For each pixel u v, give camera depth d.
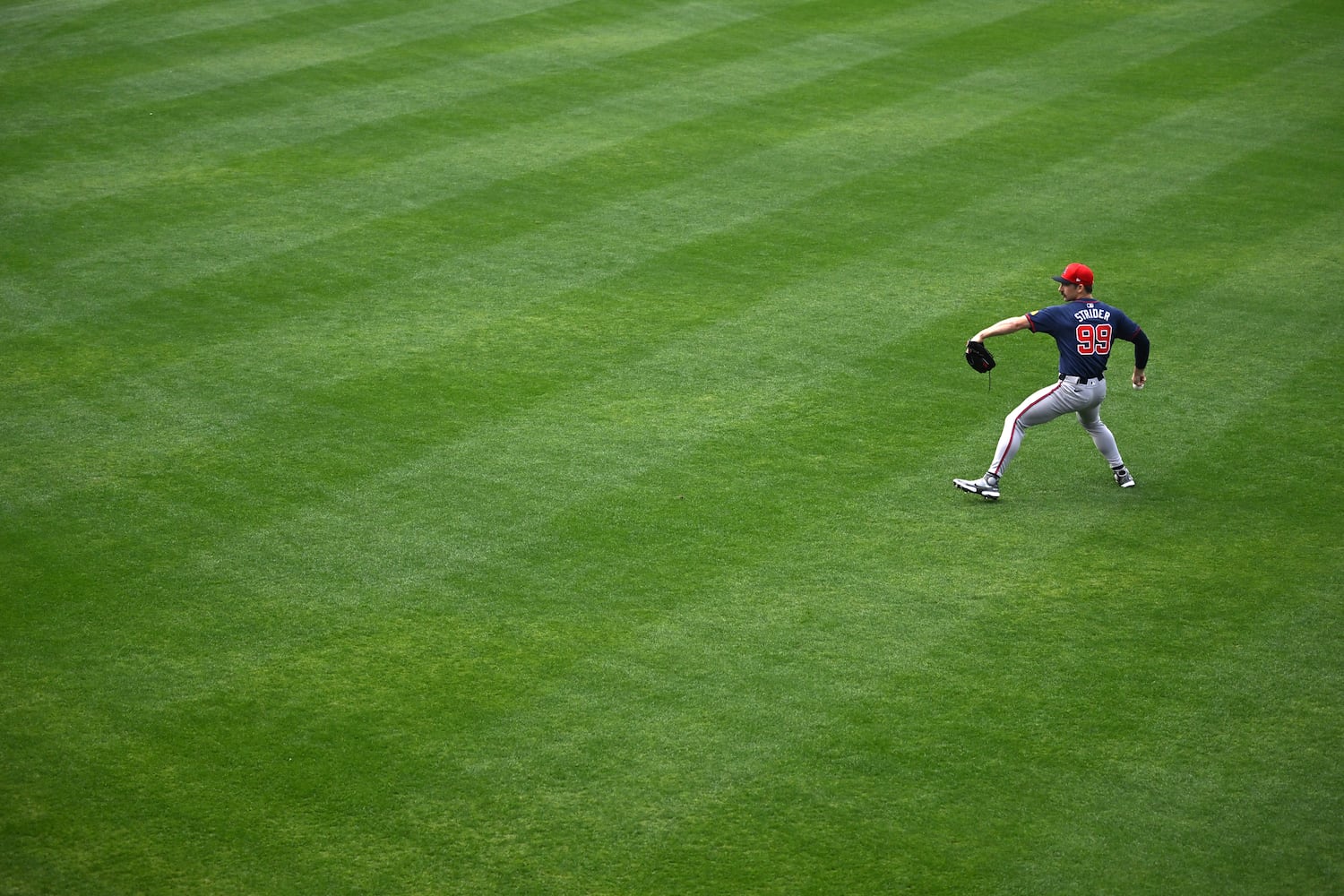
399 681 29.47
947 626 31.39
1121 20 87.88
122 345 47.31
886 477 38.69
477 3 90.69
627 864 24.30
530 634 31.17
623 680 29.47
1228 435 41.00
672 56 80.56
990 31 85.50
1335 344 47.03
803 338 47.84
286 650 30.56
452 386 44.34
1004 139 68.31
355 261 54.53
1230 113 71.88
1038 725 27.91
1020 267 53.81
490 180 62.81
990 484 36.69
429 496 37.47
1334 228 57.50
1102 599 32.38
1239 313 49.75
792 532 35.62
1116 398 43.78
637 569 33.88
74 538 35.31
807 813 25.53
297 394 43.69
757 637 31.02
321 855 24.47
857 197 61.12
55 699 28.80
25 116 71.31
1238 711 28.19
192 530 35.75
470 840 24.84
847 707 28.55
